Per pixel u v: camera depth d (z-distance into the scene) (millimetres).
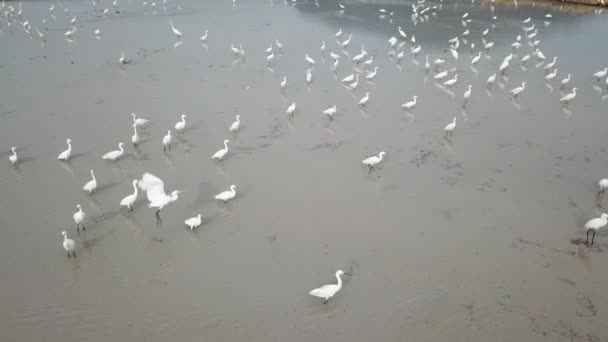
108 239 23641
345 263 22188
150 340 18188
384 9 79312
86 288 20609
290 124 36312
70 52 53625
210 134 34531
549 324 18922
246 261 22328
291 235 24094
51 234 23891
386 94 42594
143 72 47281
